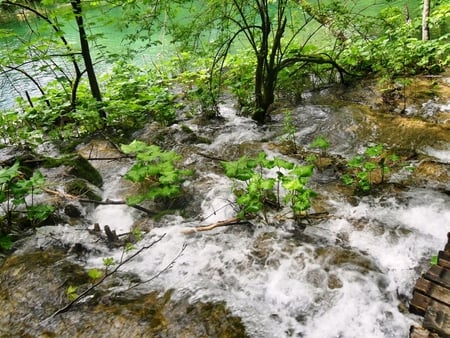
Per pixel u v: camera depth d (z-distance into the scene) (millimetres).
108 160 5324
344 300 2838
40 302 2822
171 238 3586
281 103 7094
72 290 2828
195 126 6504
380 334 2590
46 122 6574
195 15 6109
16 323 2680
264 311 2770
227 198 4164
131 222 3994
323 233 3537
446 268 2463
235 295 2895
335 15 6742
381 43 7754
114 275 3121
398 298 2855
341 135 5555
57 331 2570
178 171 3918
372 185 4230
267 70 6059
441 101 6156
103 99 7227
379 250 3312
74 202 4059
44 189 4152
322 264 3146
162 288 2959
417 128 5328
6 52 6344
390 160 4715
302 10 7160
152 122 6641
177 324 2572
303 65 7098
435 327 2152
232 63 8672
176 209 4176
